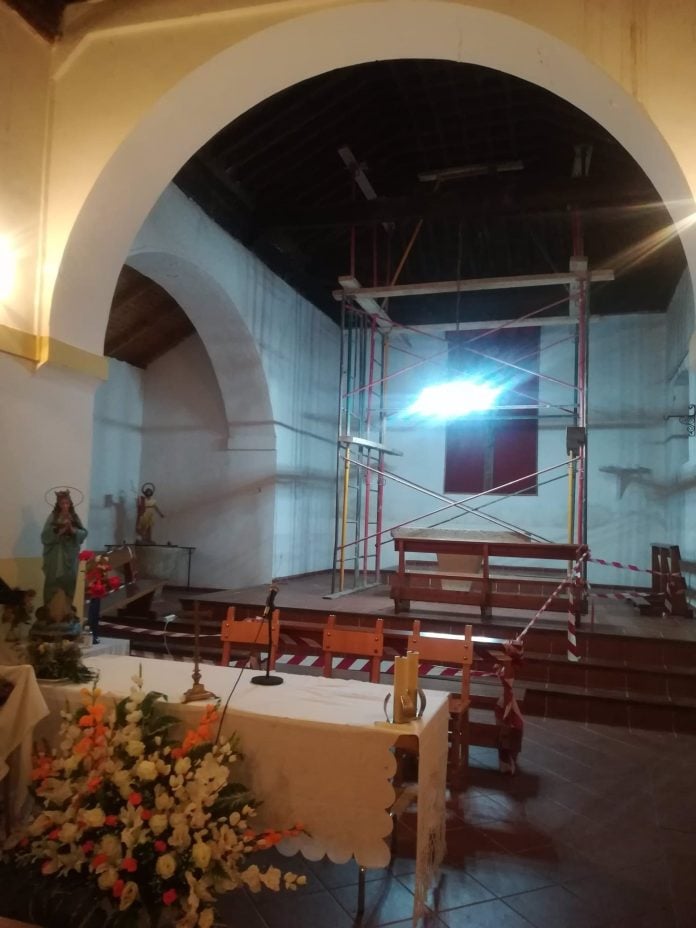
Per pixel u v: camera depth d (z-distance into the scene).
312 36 4.72
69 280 5.04
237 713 3.01
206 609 8.04
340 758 2.88
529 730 5.57
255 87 5.08
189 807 2.63
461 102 8.05
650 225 9.40
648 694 6.05
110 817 2.67
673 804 4.22
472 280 8.57
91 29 5.02
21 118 4.84
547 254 10.14
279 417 10.27
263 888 3.19
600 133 7.82
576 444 7.96
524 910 3.05
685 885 3.29
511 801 4.21
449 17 4.45
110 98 4.96
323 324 11.96
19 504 4.78
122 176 5.07
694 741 5.42
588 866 3.45
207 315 9.06
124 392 10.54
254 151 7.98
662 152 4.14
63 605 4.29
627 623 7.53
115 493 10.34
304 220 8.78
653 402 11.24
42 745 3.29
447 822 3.90
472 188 8.19
